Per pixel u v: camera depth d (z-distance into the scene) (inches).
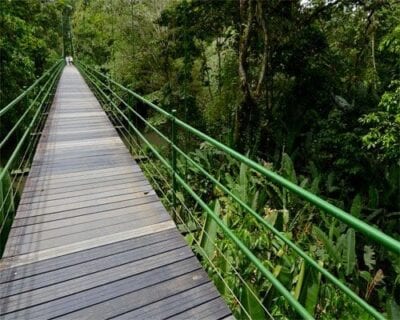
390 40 254.4
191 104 486.6
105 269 100.0
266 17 341.1
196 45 491.5
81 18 1086.4
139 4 565.9
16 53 484.4
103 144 228.4
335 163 295.4
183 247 112.0
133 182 164.6
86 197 146.7
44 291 90.4
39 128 262.2
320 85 396.2
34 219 126.9
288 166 256.2
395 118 217.2
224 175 268.4
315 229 171.9
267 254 160.1
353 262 161.0
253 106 350.9
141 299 88.7
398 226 234.8
